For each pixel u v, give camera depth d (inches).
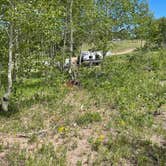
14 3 687.7
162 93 869.2
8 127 608.4
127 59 1412.4
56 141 529.7
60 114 701.3
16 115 698.8
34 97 877.2
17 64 763.4
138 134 559.5
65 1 1195.3
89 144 513.0
